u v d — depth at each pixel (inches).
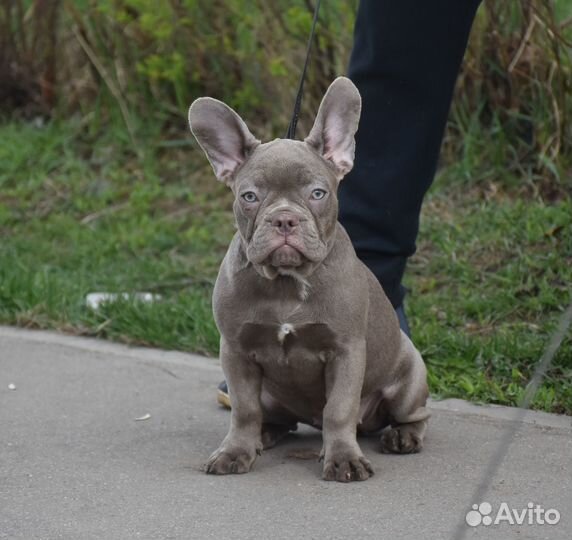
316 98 308.5
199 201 318.3
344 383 157.1
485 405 191.0
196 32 331.0
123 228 304.8
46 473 161.5
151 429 182.2
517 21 279.6
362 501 146.0
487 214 271.9
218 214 308.8
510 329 221.9
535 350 205.2
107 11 335.6
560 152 279.6
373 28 184.1
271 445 172.4
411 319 229.6
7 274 266.2
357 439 176.7
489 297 235.5
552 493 146.3
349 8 297.7
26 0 370.0
